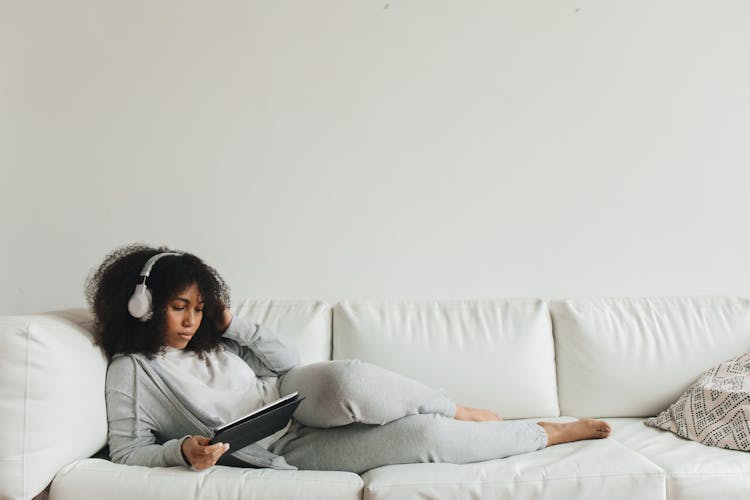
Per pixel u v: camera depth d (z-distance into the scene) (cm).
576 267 237
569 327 216
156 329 162
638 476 147
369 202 232
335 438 161
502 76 236
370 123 232
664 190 239
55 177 224
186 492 136
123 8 227
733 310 221
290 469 157
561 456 158
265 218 230
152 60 227
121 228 226
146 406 157
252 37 230
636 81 239
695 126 240
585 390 211
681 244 239
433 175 234
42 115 224
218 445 137
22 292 223
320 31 232
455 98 234
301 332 205
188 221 228
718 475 155
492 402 205
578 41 238
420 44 234
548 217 237
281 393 180
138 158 226
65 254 224
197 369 169
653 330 215
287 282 230
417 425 157
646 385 209
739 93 241
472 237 235
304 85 231
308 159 231
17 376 133
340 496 140
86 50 225
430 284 233
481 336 210
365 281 232
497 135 235
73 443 141
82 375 145
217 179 229
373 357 205
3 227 222
